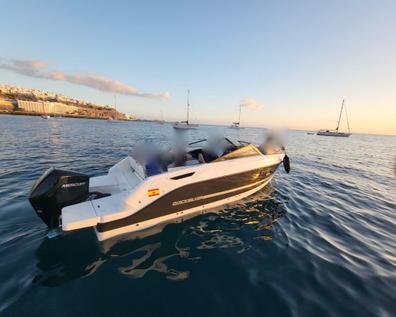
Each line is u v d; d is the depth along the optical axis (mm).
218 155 5016
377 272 3037
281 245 3590
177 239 3580
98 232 3289
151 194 3613
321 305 2424
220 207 4738
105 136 20484
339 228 4336
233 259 3166
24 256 2959
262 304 2395
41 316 2102
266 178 5727
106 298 2359
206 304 2352
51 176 3334
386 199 6398
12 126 25594
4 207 4254
